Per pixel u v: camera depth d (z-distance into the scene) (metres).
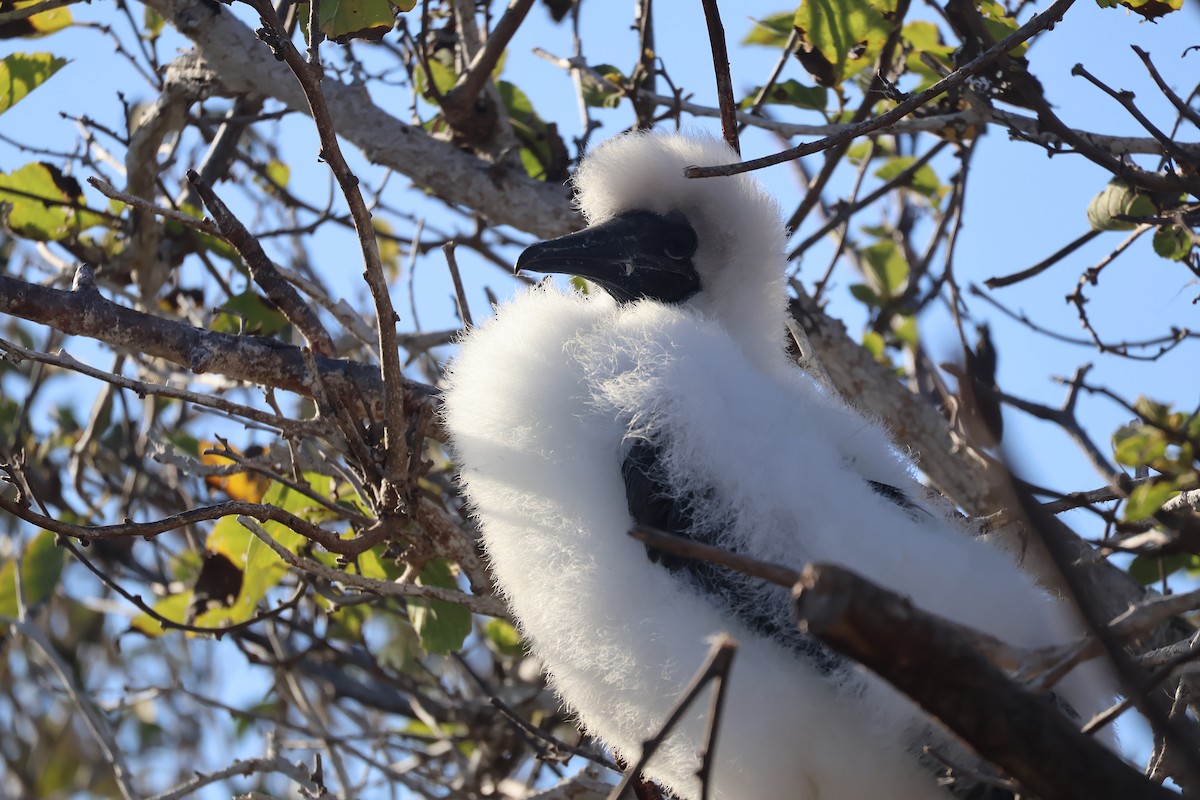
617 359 5.50
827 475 5.11
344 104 8.11
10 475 6.17
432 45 8.79
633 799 6.79
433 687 9.63
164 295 9.30
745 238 6.46
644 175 6.54
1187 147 6.86
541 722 8.73
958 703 3.57
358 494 6.68
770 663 4.99
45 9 7.49
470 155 8.15
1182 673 4.77
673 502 5.18
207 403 5.82
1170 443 5.25
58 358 5.62
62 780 11.28
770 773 5.04
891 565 4.88
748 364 5.71
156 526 5.45
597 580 5.22
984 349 5.18
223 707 8.43
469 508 6.01
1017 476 3.83
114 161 8.59
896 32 7.57
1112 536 6.23
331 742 7.98
